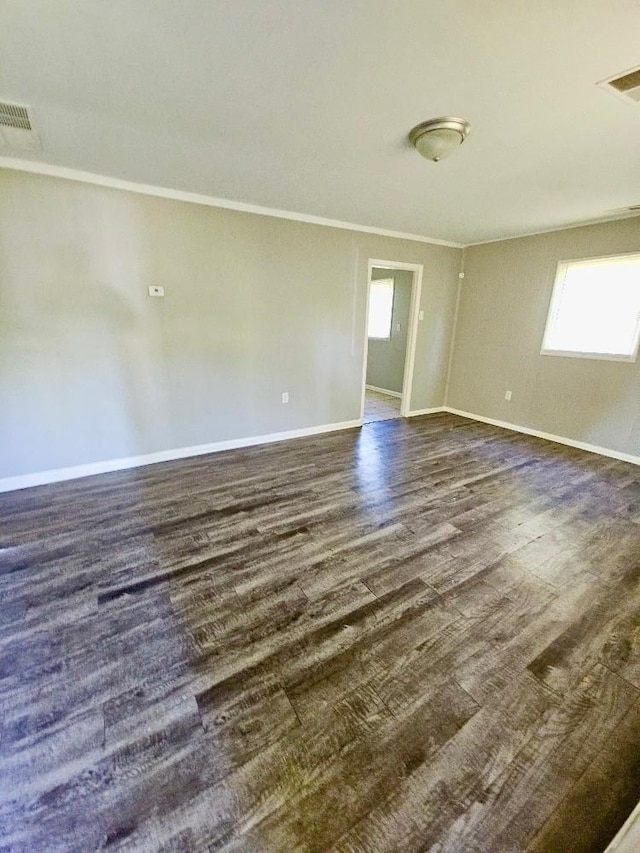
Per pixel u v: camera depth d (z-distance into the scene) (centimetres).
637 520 264
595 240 388
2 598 185
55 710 132
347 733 126
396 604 183
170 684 142
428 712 133
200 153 242
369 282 452
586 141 216
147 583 196
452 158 241
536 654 157
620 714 133
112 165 264
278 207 358
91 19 131
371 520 259
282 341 406
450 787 111
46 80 167
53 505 276
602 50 144
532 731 127
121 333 320
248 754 119
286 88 172
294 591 191
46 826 102
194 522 255
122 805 106
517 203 329
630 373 373
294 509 273
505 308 477
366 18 131
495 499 292
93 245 295
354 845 99
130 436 343
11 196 263
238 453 387
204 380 369
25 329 284
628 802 109
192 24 134
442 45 143
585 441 412
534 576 205
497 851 98
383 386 700
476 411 530
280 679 145
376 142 223
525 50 145
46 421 304
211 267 347
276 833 101
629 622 175
